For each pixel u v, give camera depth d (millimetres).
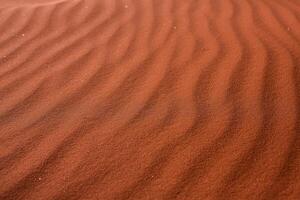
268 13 3381
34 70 2701
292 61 2586
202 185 1690
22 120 2180
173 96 2312
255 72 2488
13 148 1960
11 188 1722
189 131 2008
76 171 1797
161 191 1674
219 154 1848
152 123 2086
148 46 2938
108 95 2367
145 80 2498
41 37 3209
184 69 2588
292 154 1812
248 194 1633
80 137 2014
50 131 2072
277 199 1601
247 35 2998
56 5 3832
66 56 2873
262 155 1822
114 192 1682
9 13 3705
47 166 1834
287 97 2217
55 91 2441
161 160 1834
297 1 3635
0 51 3006
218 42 2912
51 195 1682
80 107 2268
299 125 1988
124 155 1877
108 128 2068
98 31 3254
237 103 2199
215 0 3684
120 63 2725
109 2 3828
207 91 2336
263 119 2051
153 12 3537
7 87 2510
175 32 3129
